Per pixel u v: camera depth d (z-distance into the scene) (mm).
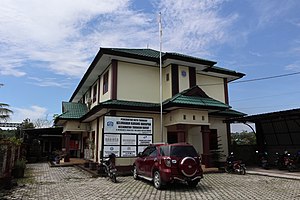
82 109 23109
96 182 11484
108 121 13719
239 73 20109
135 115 15516
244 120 17656
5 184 10031
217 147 18297
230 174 14164
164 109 15172
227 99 20219
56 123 24422
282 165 15656
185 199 7812
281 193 8719
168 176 8992
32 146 26188
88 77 19938
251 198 7930
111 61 16109
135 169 12180
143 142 14406
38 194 8969
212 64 17422
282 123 16938
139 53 17031
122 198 8031
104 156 13375
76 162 20719
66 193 9062
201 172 9414
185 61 16703
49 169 17641
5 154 10562
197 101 14969
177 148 9461
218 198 7926
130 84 16359
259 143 19047
